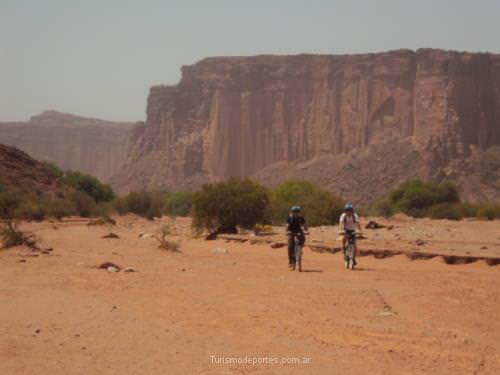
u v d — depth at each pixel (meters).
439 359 7.86
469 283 14.59
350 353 8.07
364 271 17.17
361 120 174.62
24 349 8.02
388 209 72.62
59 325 9.35
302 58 191.38
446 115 156.62
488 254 20.59
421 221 59.31
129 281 13.91
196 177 195.62
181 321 9.81
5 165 62.56
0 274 14.72
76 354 7.86
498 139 158.38
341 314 10.48
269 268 17.66
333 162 174.62
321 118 183.75
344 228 18.12
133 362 7.55
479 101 159.75
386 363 7.64
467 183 144.38
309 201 47.22
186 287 13.29
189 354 7.92
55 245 24.20
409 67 171.12
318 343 8.55
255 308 10.95
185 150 199.62
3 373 7.05
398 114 169.88
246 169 192.12
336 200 47.84
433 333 9.20
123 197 63.19
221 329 9.30
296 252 17.23
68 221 49.34
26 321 9.55
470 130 156.62
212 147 195.38
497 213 64.81
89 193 83.12
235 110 195.25
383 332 9.20
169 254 21.48
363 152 169.00
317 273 16.52
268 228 37.22
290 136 188.00
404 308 11.20
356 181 157.38
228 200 33.75
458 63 159.75
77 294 12.08
